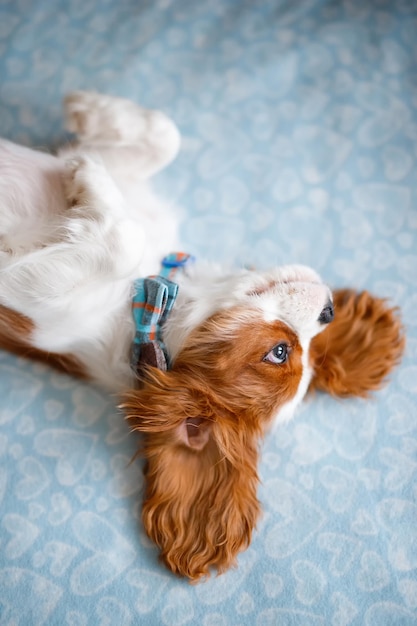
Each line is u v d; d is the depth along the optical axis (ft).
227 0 7.02
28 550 5.11
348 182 6.53
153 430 4.73
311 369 5.28
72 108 5.40
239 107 6.66
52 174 5.11
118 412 5.58
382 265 6.31
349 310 5.75
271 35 6.95
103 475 5.39
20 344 5.21
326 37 6.98
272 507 5.46
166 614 5.07
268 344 4.68
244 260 6.25
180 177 6.40
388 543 5.38
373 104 6.81
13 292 4.57
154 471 5.06
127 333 4.98
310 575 5.25
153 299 4.75
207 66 6.74
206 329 4.74
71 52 6.56
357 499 5.52
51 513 5.23
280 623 5.10
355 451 5.69
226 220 6.34
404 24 7.08
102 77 6.52
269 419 5.02
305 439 5.70
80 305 4.68
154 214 5.61
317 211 6.43
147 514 5.10
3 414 5.47
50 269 4.45
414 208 6.50
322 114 6.74
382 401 5.84
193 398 4.72
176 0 6.94
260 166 6.50
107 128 5.37
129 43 6.69
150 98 6.56
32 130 6.26
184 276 5.13
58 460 5.39
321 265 6.29
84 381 5.53
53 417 5.51
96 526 5.24
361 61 6.94
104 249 4.49
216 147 6.51
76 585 5.06
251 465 5.10
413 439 5.74
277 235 6.34
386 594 5.21
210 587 5.17
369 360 5.64
